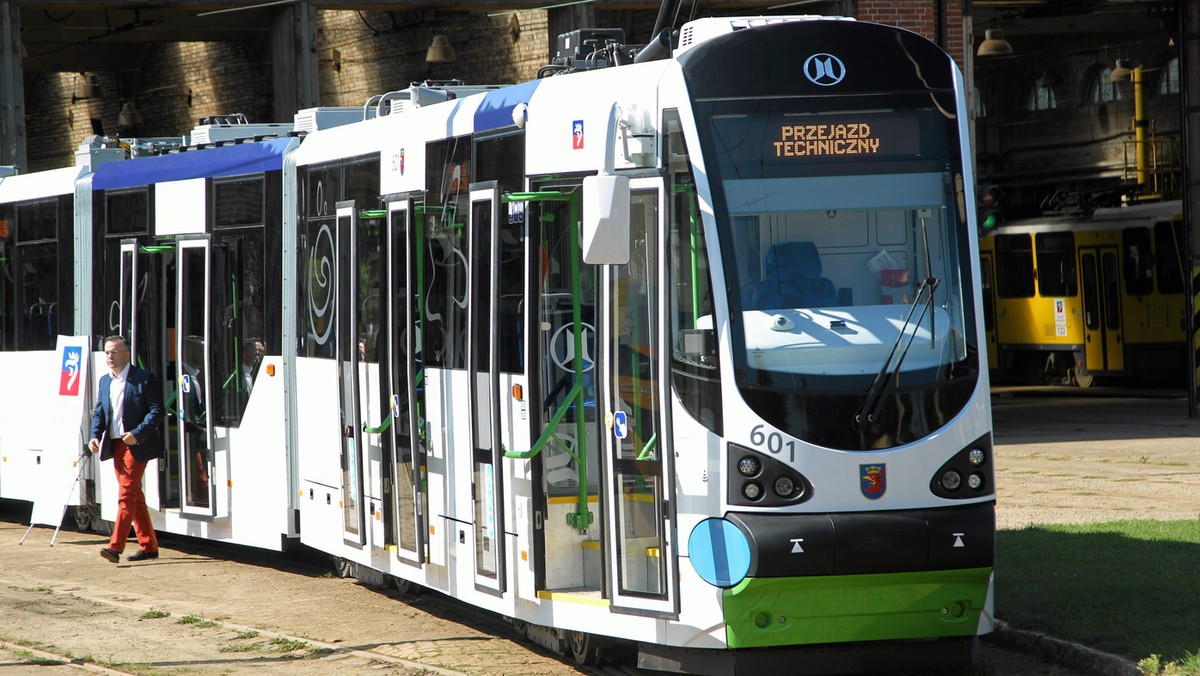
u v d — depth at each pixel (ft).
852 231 27.76
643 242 28.09
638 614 28.02
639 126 28.14
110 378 47.11
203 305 46.44
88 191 52.06
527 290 30.25
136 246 49.44
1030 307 119.14
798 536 26.32
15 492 55.67
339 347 39.17
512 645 33.60
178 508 48.26
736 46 28.12
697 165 27.43
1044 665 30.42
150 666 31.81
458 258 33.19
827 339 27.14
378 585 41.86
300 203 42.45
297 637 34.86
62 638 35.06
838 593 26.76
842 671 27.40
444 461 33.94
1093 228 112.68
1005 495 56.03
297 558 47.83
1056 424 85.76
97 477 52.06
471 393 32.01
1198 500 52.75
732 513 26.66
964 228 28.14
